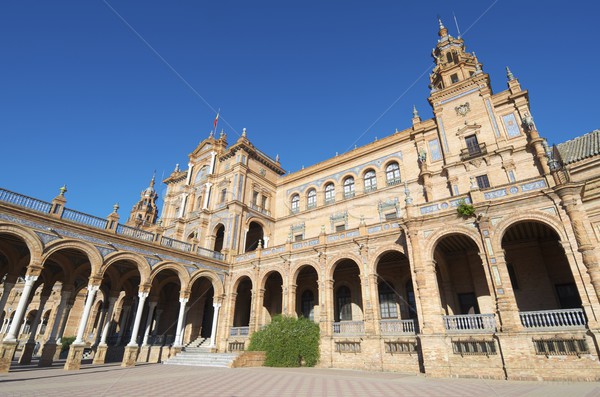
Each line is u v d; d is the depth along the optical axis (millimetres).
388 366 19719
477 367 15922
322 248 25688
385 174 33281
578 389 11500
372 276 22594
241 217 35312
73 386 12391
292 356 21938
